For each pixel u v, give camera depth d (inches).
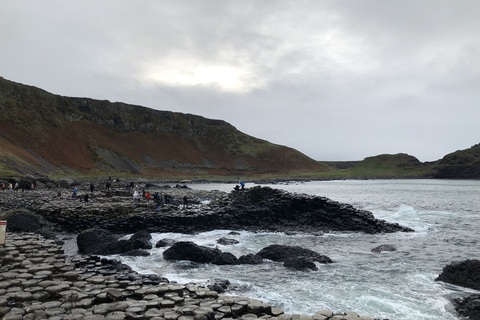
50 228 1358.3
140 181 5191.9
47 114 6766.7
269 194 1675.7
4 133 5502.0
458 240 1296.8
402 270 892.6
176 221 1425.9
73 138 6752.0
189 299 540.1
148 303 504.1
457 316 602.5
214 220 1489.9
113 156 7047.2
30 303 500.4
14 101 6338.6
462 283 761.0
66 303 496.4
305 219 1565.0
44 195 2106.3
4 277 579.5
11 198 1867.6
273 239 1321.4
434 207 2437.3
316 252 1024.9
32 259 682.8
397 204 2623.0
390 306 642.8
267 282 781.3
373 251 1111.6
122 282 602.9
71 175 5108.3
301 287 746.2
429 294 710.5
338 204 1598.2
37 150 5698.8
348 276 834.2
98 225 1359.5
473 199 3061.0
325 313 489.1
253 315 487.5
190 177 7071.9
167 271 856.9
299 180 7440.9
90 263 772.6
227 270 872.9
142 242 1069.8
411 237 1359.5
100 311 469.1
